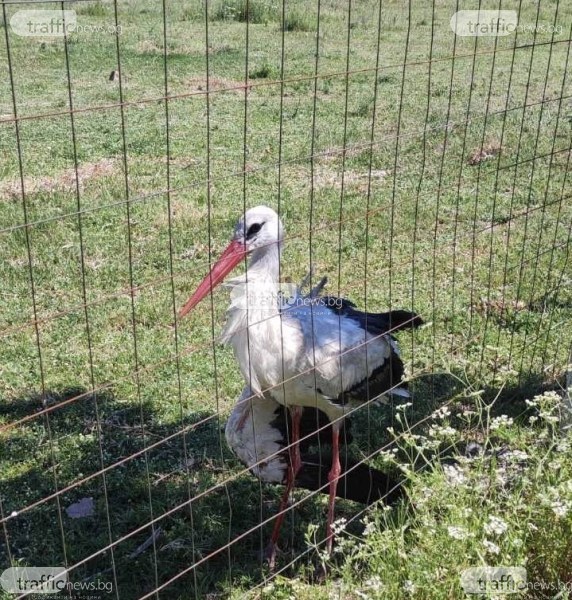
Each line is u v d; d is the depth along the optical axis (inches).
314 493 150.3
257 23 764.0
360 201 323.6
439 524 125.8
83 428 186.9
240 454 154.5
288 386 149.6
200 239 291.3
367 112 462.3
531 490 127.4
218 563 149.0
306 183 350.9
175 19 759.1
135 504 163.3
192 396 198.8
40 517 158.2
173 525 156.6
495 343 215.5
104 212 312.8
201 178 356.5
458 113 447.8
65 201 323.9
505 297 244.5
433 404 190.5
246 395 156.0
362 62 596.4
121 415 191.9
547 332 210.5
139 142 410.9
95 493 165.9
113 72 544.1
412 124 431.8
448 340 220.7
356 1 818.8
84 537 153.2
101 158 386.9
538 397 139.5
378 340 161.8
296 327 148.7
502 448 154.1
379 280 257.1
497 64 578.2
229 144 408.8
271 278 153.2
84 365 210.7
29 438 182.5
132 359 212.8
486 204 320.2
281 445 154.9
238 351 147.5
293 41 674.2
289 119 456.4
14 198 327.3
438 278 258.4
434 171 359.9
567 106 458.3
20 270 262.7
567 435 139.5
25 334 224.2
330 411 156.2
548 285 229.6
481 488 127.0
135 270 267.3
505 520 120.8
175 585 143.3
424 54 615.8
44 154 391.5
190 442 182.5
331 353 149.9
